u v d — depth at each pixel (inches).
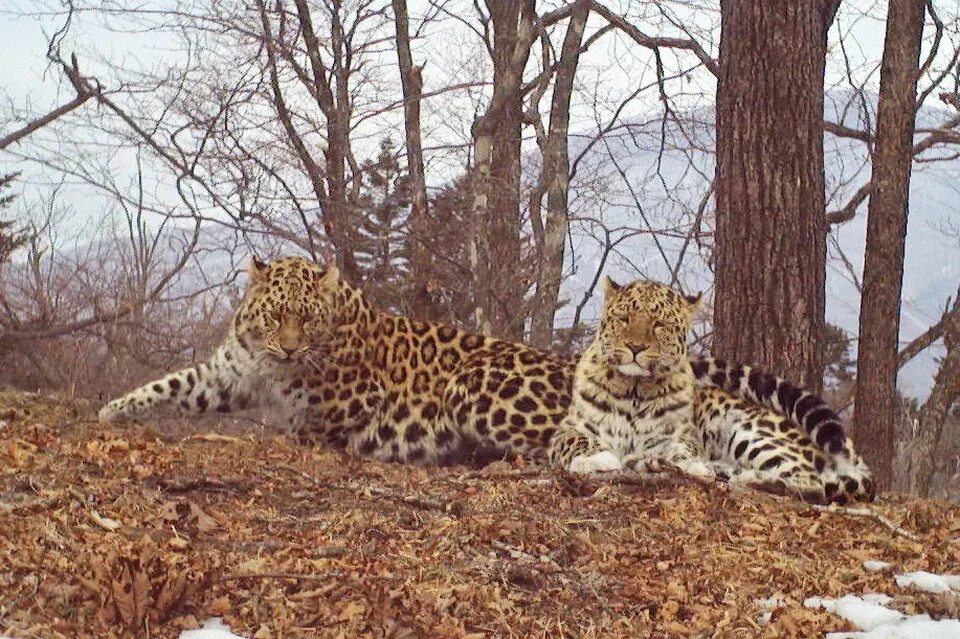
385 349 372.2
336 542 253.1
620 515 293.3
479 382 366.6
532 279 670.5
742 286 430.3
